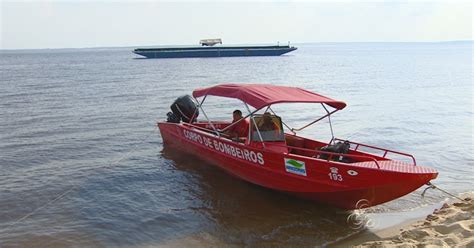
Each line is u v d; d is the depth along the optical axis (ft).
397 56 435.12
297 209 30.78
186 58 323.16
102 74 174.91
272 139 33.76
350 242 25.09
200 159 41.78
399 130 60.18
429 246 20.59
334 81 145.48
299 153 35.99
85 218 28.89
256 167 33.68
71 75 169.99
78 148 47.78
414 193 33.24
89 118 67.67
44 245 24.95
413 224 26.50
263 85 36.55
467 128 61.77
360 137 55.52
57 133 55.62
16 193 33.30
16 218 28.76
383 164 28.32
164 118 68.54
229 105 85.61
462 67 237.04
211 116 73.36
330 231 26.84
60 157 43.98
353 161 31.35
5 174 38.06
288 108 81.25
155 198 32.76
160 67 220.43
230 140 36.29
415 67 237.25
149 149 47.50
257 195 33.58
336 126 63.41
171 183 36.19
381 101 94.17
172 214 29.71
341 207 30.30
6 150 46.39
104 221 28.45
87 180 36.70
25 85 124.98
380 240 24.61
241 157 34.96
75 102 86.69
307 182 30.27
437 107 84.89
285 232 26.84
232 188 35.06
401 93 111.14
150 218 29.01
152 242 25.61
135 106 81.92
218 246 24.99
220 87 36.86
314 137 55.83
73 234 26.45
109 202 31.83
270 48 334.44
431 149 48.32
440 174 38.47
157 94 102.42
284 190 32.27
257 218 29.14
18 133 55.31
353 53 554.05
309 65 248.93
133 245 25.21
